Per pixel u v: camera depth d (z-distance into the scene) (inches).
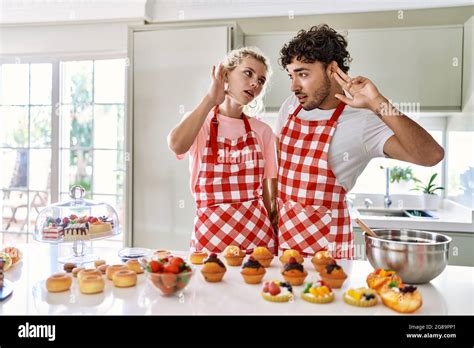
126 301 37.2
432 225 91.8
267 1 107.9
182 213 99.6
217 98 55.2
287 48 54.9
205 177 59.9
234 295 38.7
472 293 40.0
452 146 109.6
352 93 47.3
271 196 65.0
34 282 43.3
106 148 122.3
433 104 98.8
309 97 55.0
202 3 110.3
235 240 57.6
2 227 126.3
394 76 99.7
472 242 90.0
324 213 56.7
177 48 98.4
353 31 100.8
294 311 34.8
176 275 36.8
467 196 96.9
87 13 111.9
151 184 101.0
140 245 102.0
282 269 43.1
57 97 120.1
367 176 120.6
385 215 114.0
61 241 52.5
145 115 100.6
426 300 37.9
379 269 39.9
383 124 53.8
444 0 101.7
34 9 114.7
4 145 125.2
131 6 109.0
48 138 122.7
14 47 120.0
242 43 104.3
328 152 56.7
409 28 98.4
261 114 101.7
